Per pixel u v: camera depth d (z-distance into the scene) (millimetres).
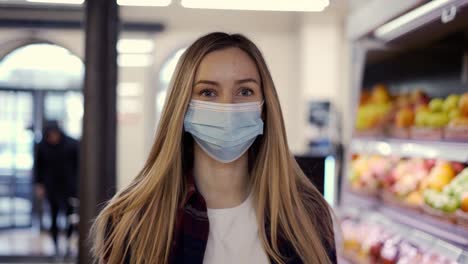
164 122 1253
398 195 2307
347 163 3014
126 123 8508
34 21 7926
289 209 1242
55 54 8398
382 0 2281
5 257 6383
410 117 2391
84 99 2303
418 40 2410
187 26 8477
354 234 2607
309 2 4453
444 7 1801
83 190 2301
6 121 8375
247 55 1261
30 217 8438
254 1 4395
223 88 1215
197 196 1224
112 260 1194
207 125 1214
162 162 1213
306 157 1797
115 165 2389
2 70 8297
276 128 1278
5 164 8398
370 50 2697
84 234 2277
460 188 1823
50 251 6688
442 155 2023
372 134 2750
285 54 8914
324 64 8453
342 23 8500
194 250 1180
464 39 2230
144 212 1227
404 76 2682
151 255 1183
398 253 2096
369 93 2852
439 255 1813
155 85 8516
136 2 4023
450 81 2326
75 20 7969
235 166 1282
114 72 2352
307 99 8445
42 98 8438
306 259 1215
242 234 1228
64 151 5984
